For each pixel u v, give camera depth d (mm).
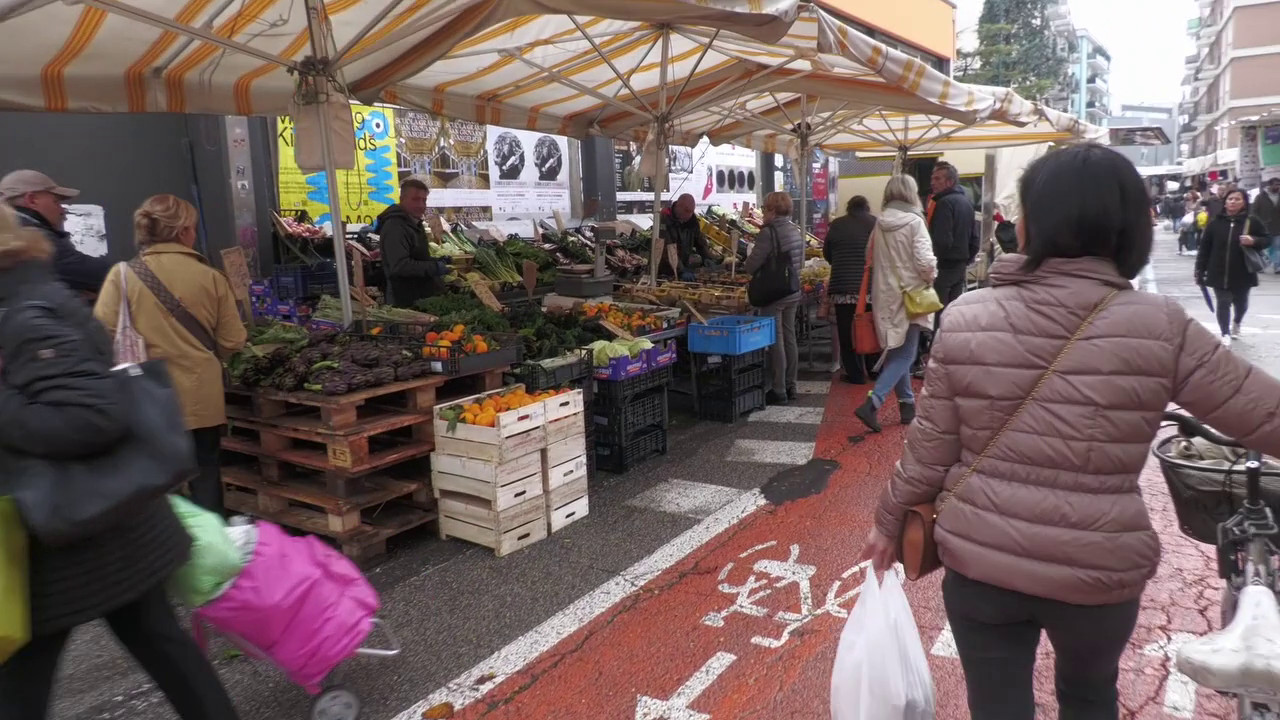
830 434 6977
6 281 2129
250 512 4887
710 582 4289
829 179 22562
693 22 4699
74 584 2189
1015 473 1877
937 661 3504
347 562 3166
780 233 7688
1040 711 3105
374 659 3611
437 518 4926
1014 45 44625
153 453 2168
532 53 7055
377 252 9070
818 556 4555
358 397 4422
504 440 4527
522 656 3621
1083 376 1809
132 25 4938
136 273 4086
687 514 5246
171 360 4145
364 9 5223
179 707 2559
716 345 7129
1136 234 1871
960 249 8500
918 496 2088
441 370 4941
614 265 10453
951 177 8531
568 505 5074
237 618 2836
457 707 3262
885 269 6562
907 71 6840
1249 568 2338
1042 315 1860
